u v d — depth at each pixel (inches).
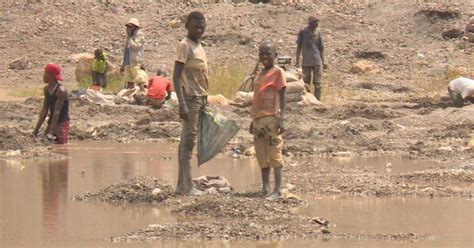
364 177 1849.2
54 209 1542.8
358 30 4987.7
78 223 1432.1
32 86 4136.3
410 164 2092.8
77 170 1985.7
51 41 4805.6
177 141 2573.8
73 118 2989.7
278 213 1475.1
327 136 2502.5
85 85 3833.7
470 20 4953.3
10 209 1539.1
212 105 3073.3
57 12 5093.5
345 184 1763.0
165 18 5083.7
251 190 1699.1
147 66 4431.6
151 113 2945.4
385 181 1807.3
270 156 1615.4
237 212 1475.1
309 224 1407.5
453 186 1779.0
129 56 3420.3
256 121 1622.8
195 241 1312.7
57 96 2443.4
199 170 1977.1
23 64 4485.7
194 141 1658.5
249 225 1391.5
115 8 5206.7
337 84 4128.9
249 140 2481.5
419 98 3651.6
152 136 2640.3
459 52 4751.5
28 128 2691.9
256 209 1485.0
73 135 2600.9
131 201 1612.9
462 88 3186.5
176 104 3147.1
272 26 4992.6
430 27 5019.7
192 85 1657.2
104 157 2210.9
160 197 1621.6
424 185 1782.7
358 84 4101.9
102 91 3526.1
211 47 4734.3
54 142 2458.2
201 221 1433.3
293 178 1835.6
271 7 5226.4
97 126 2743.6
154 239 1322.6
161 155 2261.3
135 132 2677.2
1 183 1801.2
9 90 3996.1
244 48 4726.9
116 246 1282.0
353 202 1615.4
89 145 2463.1
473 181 1831.9
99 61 3666.3
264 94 1619.1
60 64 4539.9
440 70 4461.1
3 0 5201.8
